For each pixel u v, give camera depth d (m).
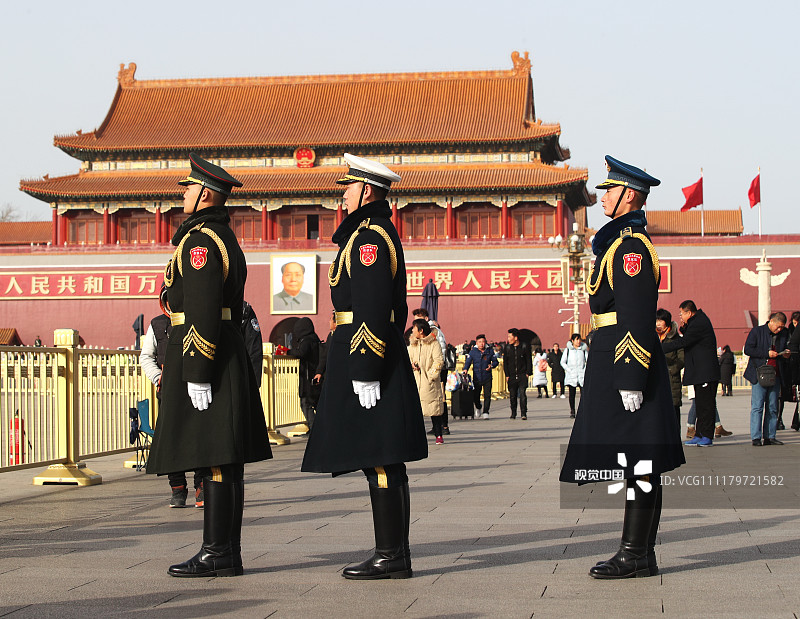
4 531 10.27
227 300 8.45
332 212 76.31
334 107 78.88
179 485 12.12
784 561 8.37
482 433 24.48
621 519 10.64
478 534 9.80
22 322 72.94
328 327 70.31
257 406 8.55
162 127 78.44
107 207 75.69
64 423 14.54
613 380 7.97
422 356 21.16
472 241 70.31
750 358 19.66
